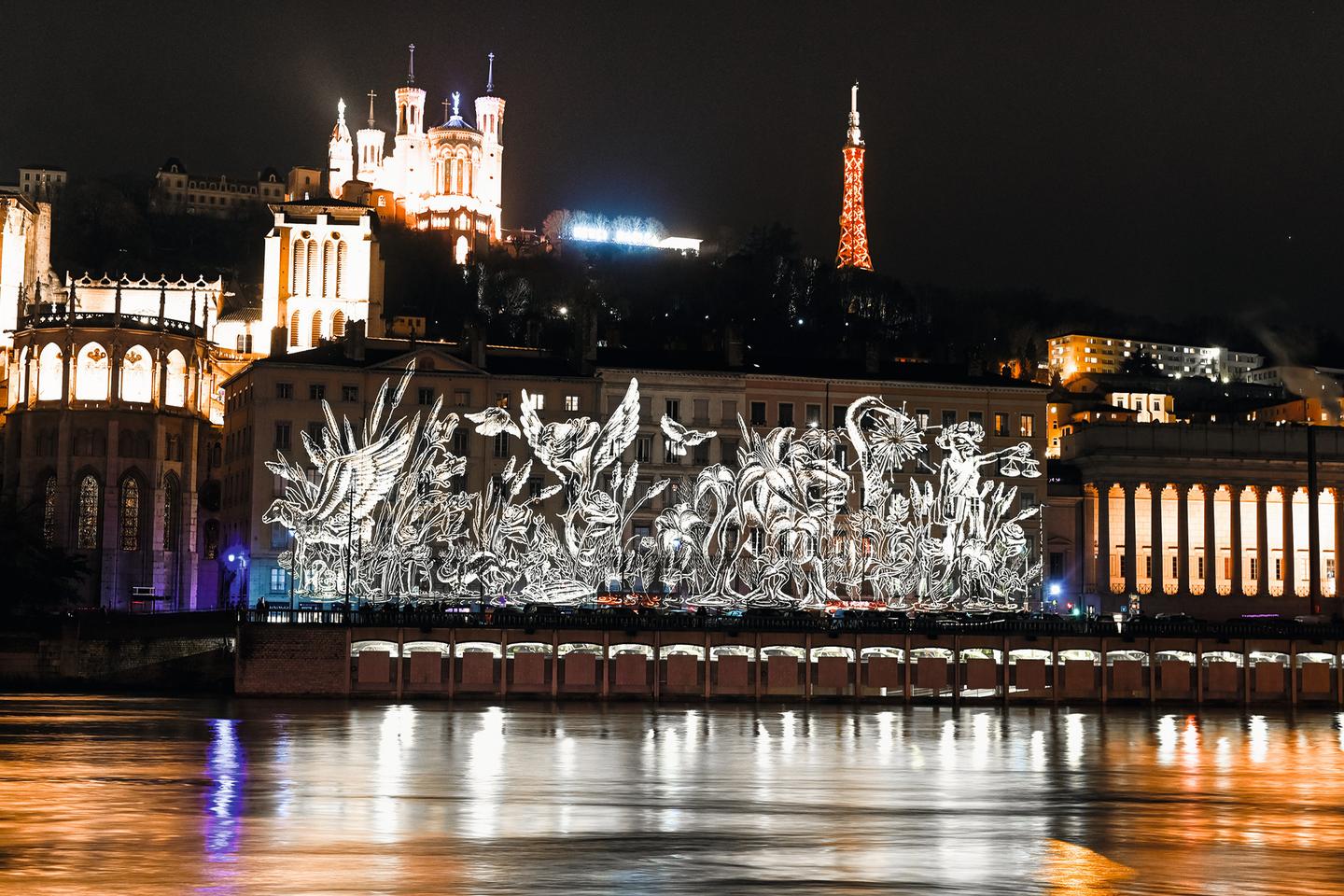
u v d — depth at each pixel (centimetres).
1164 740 11662
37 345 19700
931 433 18412
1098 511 19600
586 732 11406
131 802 7769
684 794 8356
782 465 16800
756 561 16438
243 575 17288
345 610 13875
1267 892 5900
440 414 17250
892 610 15462
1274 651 14800
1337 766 10162
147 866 6019
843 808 7975
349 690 13675
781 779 9050
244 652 13638
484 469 17225
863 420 18238
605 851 6525
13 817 7281
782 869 6200
